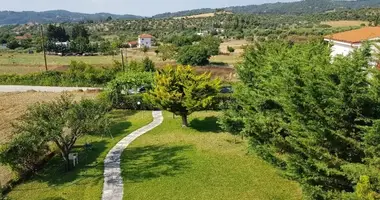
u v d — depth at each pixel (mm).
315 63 15312
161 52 101125
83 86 66125
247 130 20344
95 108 27156
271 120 18781
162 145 29844
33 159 24359
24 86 66438
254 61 25922
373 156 12336
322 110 14094
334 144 13898
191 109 32250
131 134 33500
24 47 133750
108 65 80938
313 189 14562
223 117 28219
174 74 33281
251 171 23016
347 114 13203
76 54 117812
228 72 67000
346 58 13570
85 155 27922
